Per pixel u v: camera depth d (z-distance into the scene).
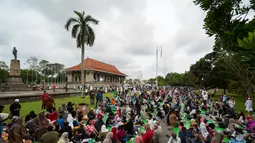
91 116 10.89
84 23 29.03
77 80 60.78
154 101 21.94
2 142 7.15
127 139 9.68
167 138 8.49
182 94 34.44
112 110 17.84
